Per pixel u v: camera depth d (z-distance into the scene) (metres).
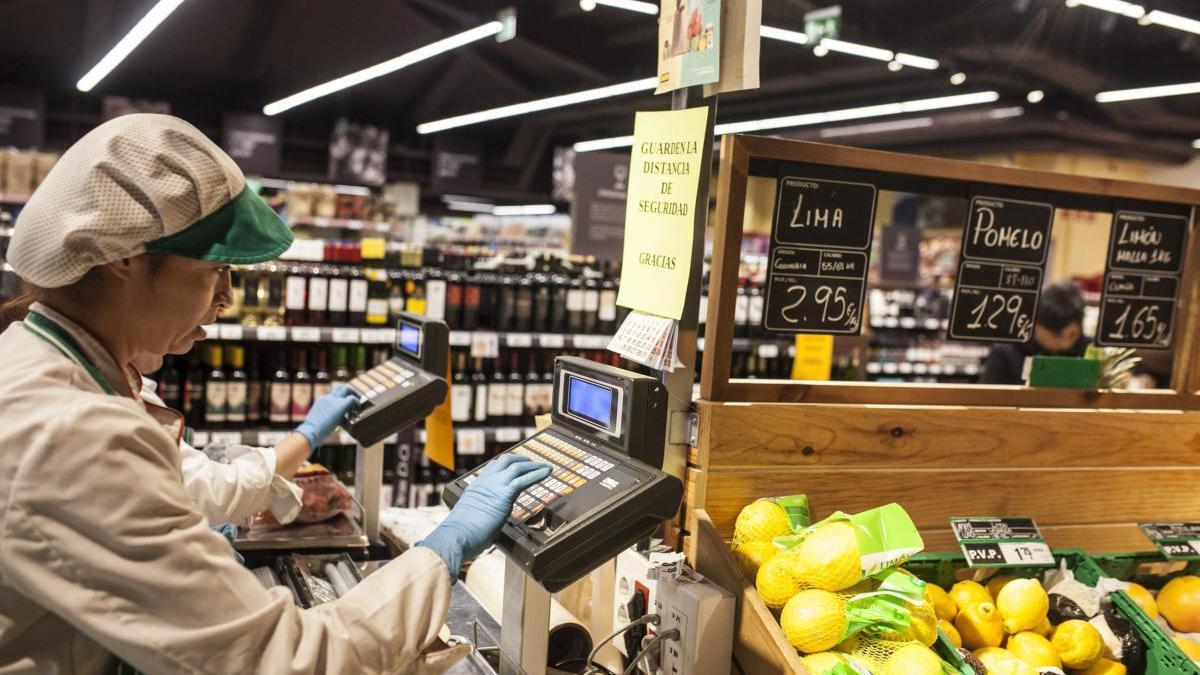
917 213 14.05
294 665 1.02
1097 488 2.28
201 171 1.09
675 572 1.72
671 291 1.85
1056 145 10.45
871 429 2.02
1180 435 2.37
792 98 10.88
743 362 6.33
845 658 1.53
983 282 2.29
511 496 1.36
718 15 1.75
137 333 1.15
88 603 0.96
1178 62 7.53
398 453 5.27
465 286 5.33
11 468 0.95
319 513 2.37
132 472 0.97
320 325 5.01
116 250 1.06
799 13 7.18
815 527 1.73
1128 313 2.47
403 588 1.17
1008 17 7.02
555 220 16.50
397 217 14.38
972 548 2.00
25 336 1.09
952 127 10.52
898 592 1.59
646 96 11.39
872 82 9.78
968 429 2.13
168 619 0.98
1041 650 1.83
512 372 5.50
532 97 11.73
